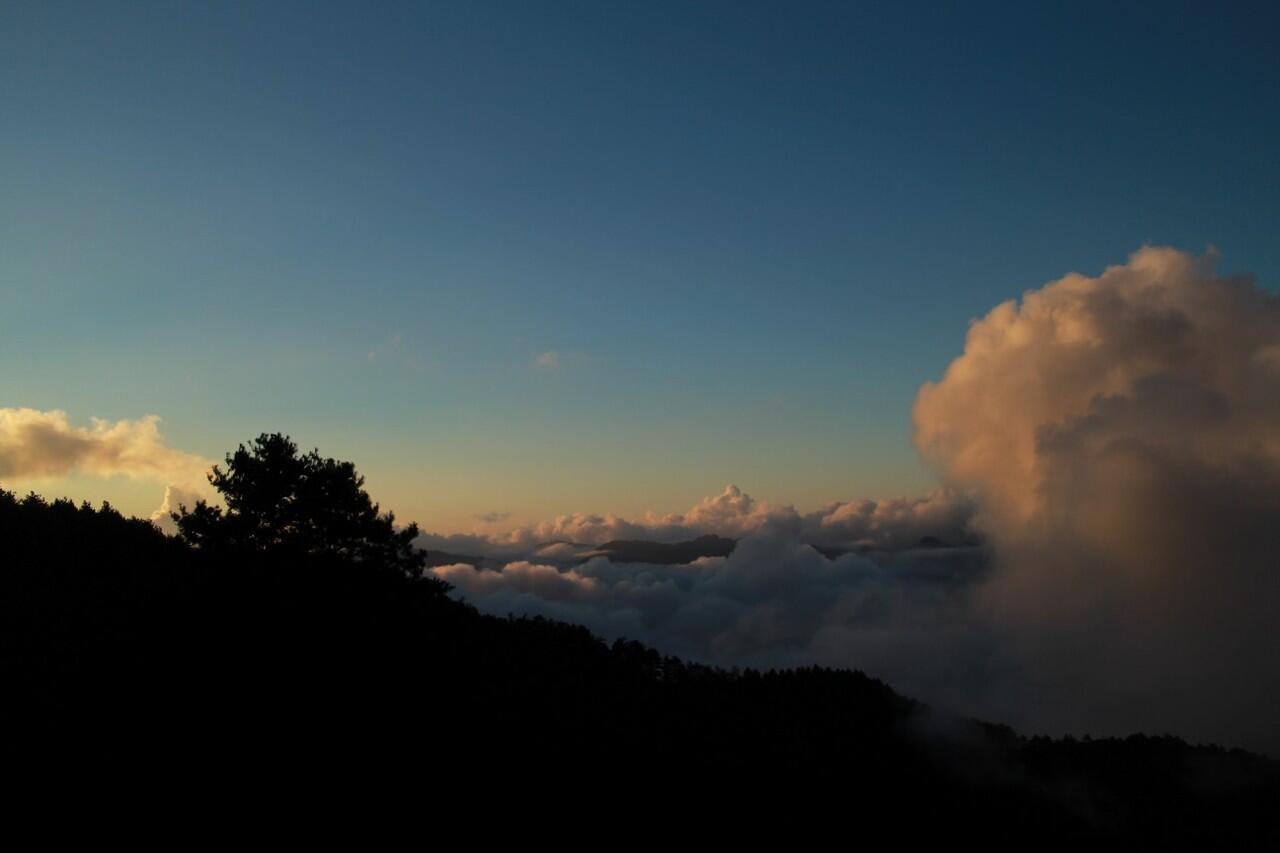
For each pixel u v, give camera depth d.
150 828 22.19
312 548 30.83
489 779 32.84
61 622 33.41
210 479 32.03
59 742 25.08
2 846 20.34
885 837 59.97
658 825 39.97
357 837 24.42
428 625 33.81
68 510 50.16
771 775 61.34
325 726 26.75
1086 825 91.25
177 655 27.84
